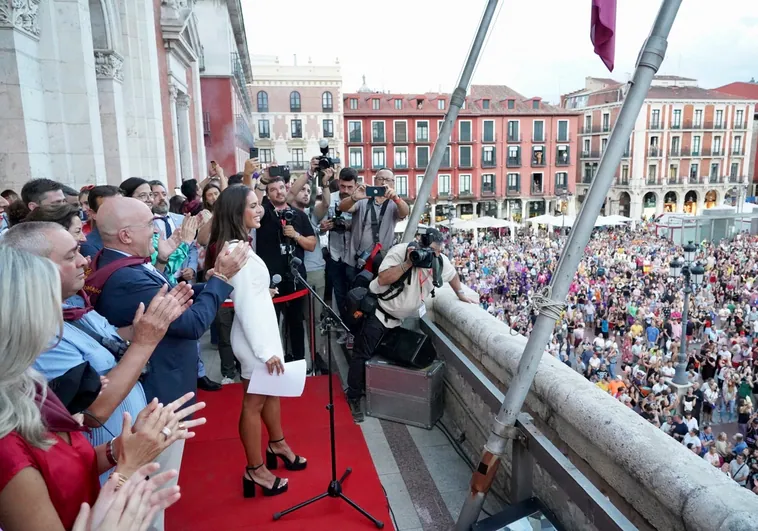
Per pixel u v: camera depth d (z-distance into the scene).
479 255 33.88
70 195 3.54
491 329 3.41
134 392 2.13
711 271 28.36
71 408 1.54
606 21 2.24
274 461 3.17
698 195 55.69
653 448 1.92
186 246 3.54
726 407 14.30
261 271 2.77
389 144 52.94
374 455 3.43
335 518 2.74
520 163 54.38
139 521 1.20
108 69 8.01
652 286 25.12
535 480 2.62
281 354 2.78
